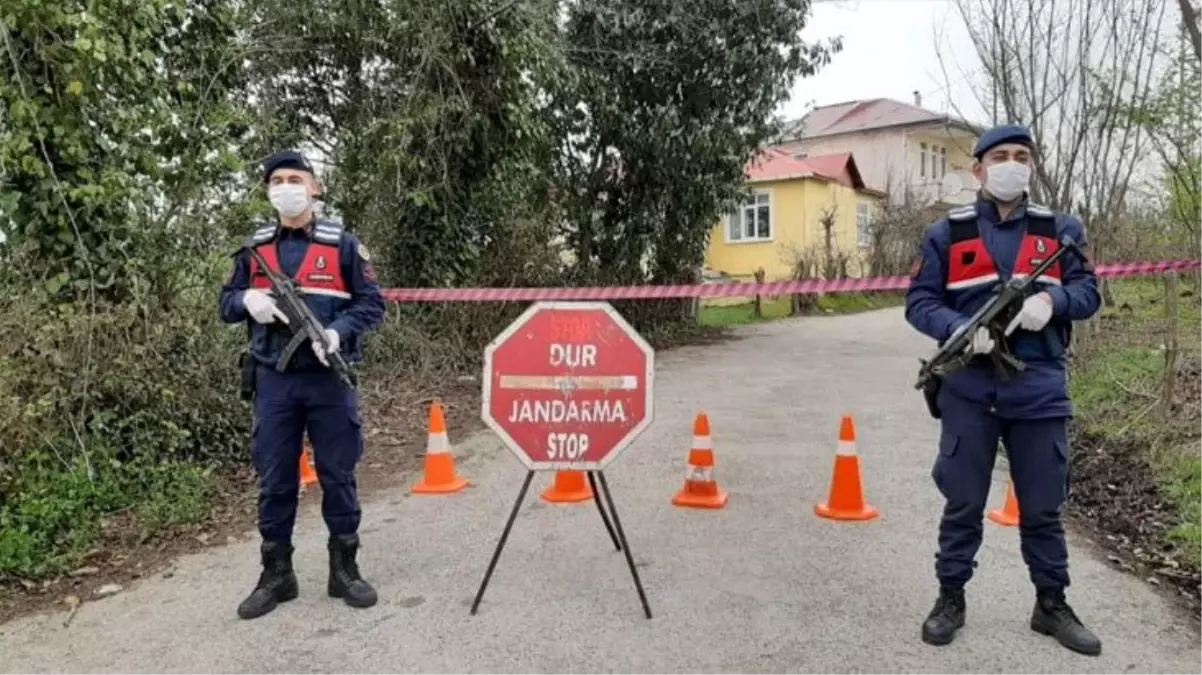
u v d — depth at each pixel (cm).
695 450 555
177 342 634
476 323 1123
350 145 1055
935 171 4138
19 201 588
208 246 686
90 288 595
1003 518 508
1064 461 346
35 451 539
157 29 665
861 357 1305
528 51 1078
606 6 1315
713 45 1369
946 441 357
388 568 451
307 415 398
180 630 383
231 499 579
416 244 1067
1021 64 815
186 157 687
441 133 1040
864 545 473
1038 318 326
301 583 433
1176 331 705
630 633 370
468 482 618
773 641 360
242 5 945
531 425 395
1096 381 812
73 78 575
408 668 343
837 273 2705
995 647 352
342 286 399
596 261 1553
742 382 1060
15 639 381
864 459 657
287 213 387
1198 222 650
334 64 1083
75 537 490
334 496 404
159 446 606
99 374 574
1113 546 468
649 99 1435
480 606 400
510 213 1212
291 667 346
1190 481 535
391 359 993
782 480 604
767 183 3272
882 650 351
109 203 604
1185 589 408
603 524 514
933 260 363
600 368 396
